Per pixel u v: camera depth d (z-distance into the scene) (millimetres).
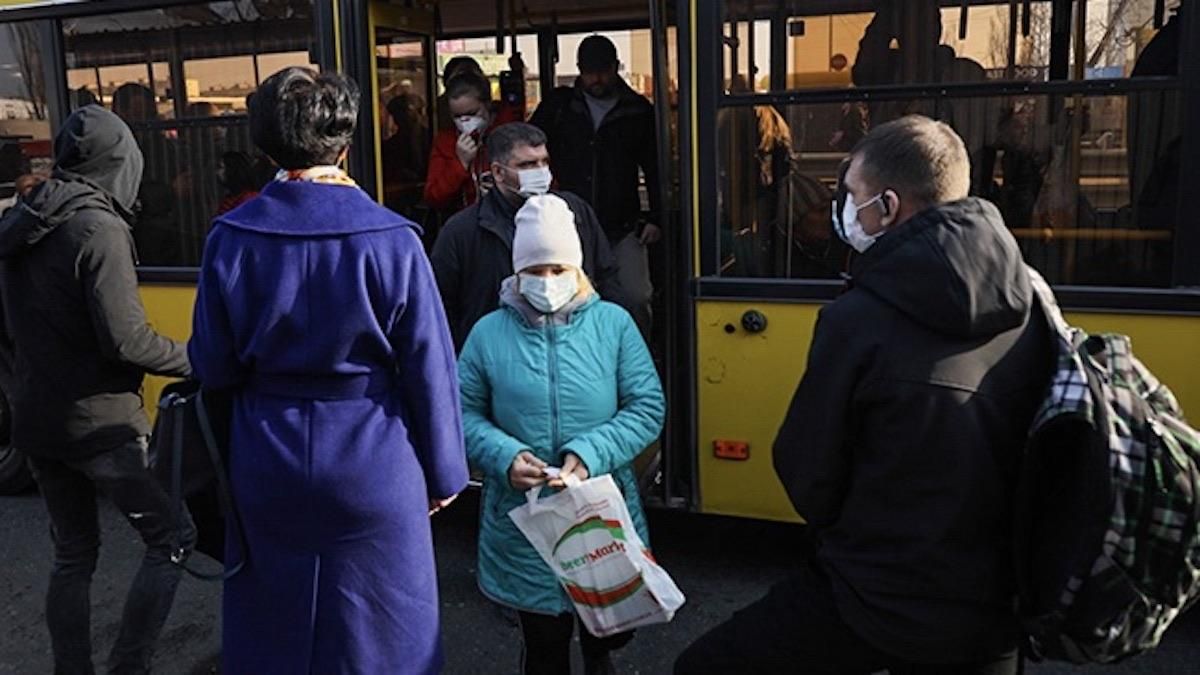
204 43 4453
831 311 1987
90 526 3238
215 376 2246
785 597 2193
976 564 1897
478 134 4789
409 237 2254
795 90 3604
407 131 5207
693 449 3889
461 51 5539
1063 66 3334
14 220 2902
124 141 3027
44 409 2994
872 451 1938
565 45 5391
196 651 3699
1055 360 1876
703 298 3781
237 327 2188
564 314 2805
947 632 1913
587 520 2641
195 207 4582
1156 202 3305
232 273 2186
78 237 2865
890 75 3502
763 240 3711
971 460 1860
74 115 2980
